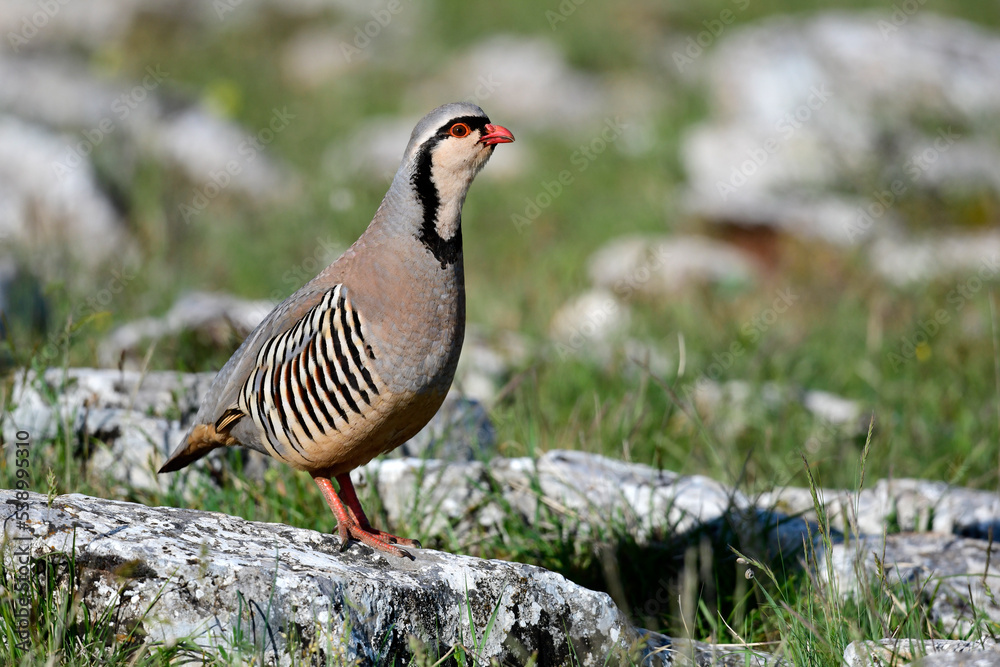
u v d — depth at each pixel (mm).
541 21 34719
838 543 8242
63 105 23359
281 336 6562
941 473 10945
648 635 6645
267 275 17344
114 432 8648
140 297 14633
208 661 5086
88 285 14281
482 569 6000
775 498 9328
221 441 7141
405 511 8406
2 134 19688
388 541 6648
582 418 11211
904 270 18328
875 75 22641
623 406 10680
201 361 11523
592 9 35219
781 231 19781
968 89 22625
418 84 31672
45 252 15031
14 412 8469
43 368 8648
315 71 33219
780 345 14000
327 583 5371
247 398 6691
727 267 18594
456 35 34594
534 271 18250
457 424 9656
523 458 9188
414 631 5590
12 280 12812
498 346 13812
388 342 6414
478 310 16859
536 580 6035
